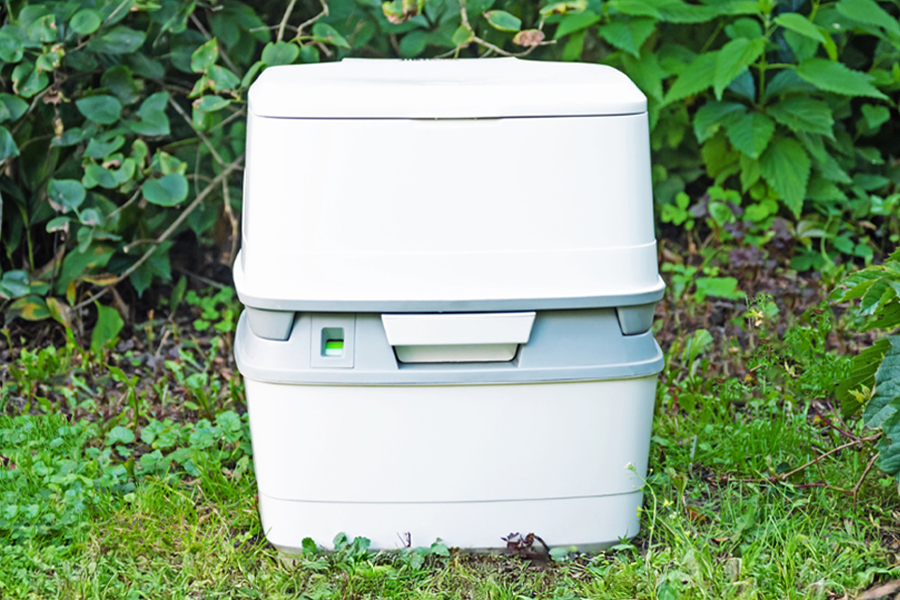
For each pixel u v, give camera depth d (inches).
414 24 120.5
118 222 120.0
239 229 131.9
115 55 118.0
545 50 132.5
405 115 65.4
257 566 73.7
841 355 108.8
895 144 150.4
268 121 66.1
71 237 123.7
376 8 121.0
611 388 70.8
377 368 68.1
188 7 115.0
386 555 72.6
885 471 69.6
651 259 70.5
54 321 122.0
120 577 71.8
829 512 78.6
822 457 80.2
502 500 72.6
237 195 130.1
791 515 79.1
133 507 79.0
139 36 113.7
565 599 67.5
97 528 76.5
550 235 67.5
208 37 119.2
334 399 68.9
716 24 139.6
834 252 138.0
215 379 106.7
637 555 74.9
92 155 112.7
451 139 65.9
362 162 65.9
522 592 70.0
